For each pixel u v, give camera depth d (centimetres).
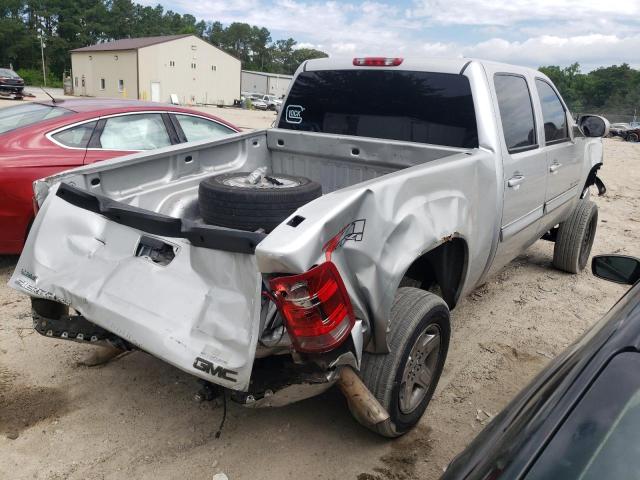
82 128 556
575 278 619
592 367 154
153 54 5875
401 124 418
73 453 302
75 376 373
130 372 381
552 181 490
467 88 387
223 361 240
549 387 161
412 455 313
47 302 315
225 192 332
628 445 129
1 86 3503
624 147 2606
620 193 1189
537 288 582
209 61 6406
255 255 229
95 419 330
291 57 15912
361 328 255
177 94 6188
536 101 457
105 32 11131
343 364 252
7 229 500
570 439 134
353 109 443
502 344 453
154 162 391
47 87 8544
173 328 256
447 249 357
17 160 499
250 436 323
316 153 452
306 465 302
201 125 675
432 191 312
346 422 338
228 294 253
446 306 321
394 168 419
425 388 330
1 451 300
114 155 564
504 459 139
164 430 324
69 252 305
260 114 4441
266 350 244
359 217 260
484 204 370
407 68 412
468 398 374
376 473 298
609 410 138
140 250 289
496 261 421
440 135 400
